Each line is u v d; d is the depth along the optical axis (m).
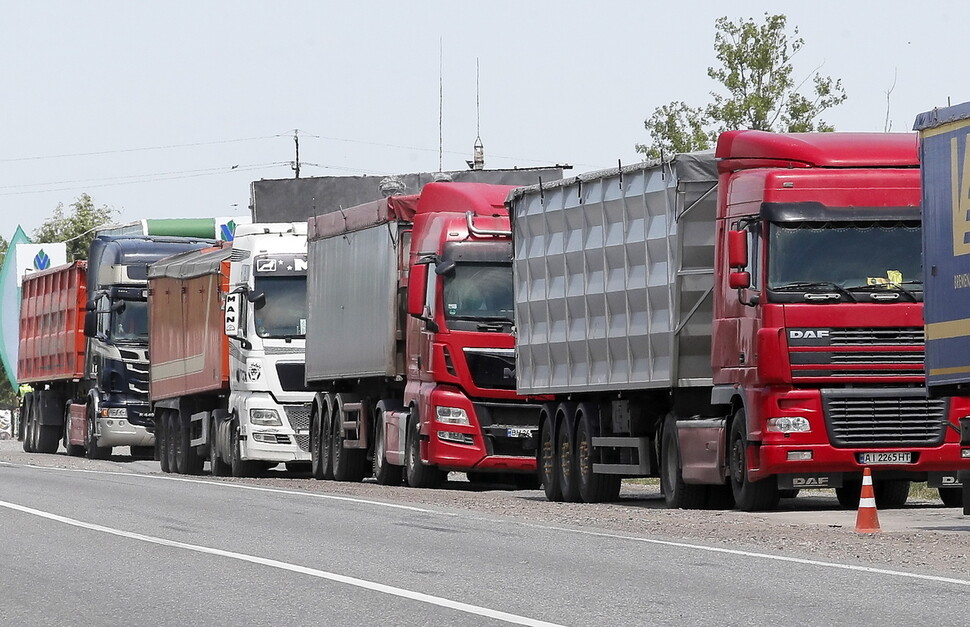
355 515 50.09
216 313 84.69
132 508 52.97
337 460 77.31
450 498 60.22
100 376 106.50
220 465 84.62
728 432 52.59
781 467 49.53
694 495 54.81
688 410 55.09
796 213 49.59
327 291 78.25
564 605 28.41
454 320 67.94
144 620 27.12
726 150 52.50
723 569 34.00
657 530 44.75
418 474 69.50
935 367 43.84
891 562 35.44
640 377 56.16
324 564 35.44
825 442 49.44
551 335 62.88
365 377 74.06
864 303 49.53
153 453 113.94
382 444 74.00
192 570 34.31
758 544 40.09
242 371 81.38
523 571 33.94
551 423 63.22
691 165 53.28
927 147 44.12
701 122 105.19
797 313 49.38
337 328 76.75
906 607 27.61
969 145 42.03
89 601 29.52
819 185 49.78
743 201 51.09
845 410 49.53
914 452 49.78
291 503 55.75
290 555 37.47
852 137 51.19
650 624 26.03
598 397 60.66
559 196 62.16
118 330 105.81
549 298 62.88
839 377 49.47
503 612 27.55
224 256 84.88
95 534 43.16
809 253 49.62
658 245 54.84
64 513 50.66
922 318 49.62
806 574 32.84
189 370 89.38
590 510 53.84
